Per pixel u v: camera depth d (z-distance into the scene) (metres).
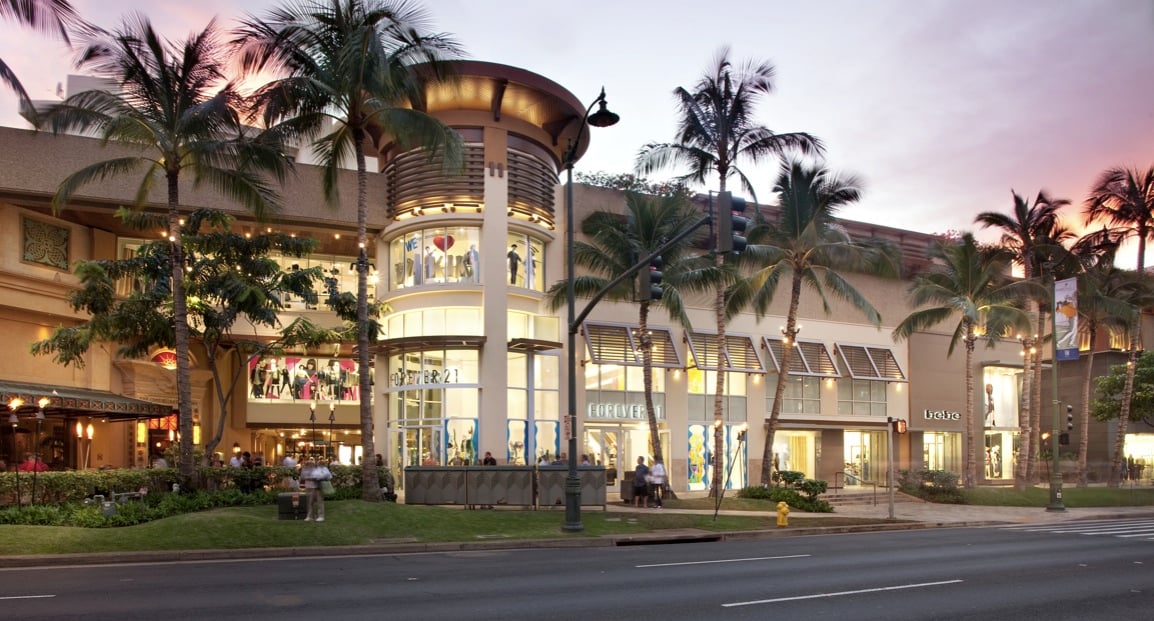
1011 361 46.47
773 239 32.62
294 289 26.09
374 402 33.53
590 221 32.31
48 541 16.02
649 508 27.45
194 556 15.96
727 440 37.19
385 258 33.34
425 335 31.36
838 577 13.33
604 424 34.25
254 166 24.14
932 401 43.59
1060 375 52.69
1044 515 30.20
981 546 18.89
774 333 39.25
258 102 22.36
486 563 15.31
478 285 30.98
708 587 12.19
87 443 32.62
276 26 22.17
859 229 45.12
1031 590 12.13
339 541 17.77
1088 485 42.94
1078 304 40.84
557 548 18.58
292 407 37.50
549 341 31.72
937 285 38.56
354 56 21.31
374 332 26.67
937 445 44.16
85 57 20.81
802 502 29.64
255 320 26.00
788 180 31.94
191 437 22.59
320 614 9.95
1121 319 43.38
